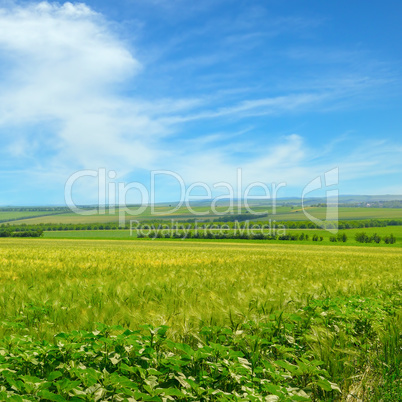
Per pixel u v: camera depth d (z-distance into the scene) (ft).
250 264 65.82
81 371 10.77
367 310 22.09
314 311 20.10
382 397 13.50
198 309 19.47
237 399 10.28
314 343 16.08
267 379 13.02
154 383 10.80
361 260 88.02
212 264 65.16
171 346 12.22
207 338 15.10
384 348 16.61
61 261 68.74
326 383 11.98
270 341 15.48
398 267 69.31
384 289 32.32
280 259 83.76
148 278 36.91
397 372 14.70
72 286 30.32
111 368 12.32
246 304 21.67
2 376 10.98
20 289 28.86
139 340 13.65
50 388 11.07
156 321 17.40
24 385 9.95
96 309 19.63
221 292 29.19
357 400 13.50
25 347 13.04
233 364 12.26
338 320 19.99
